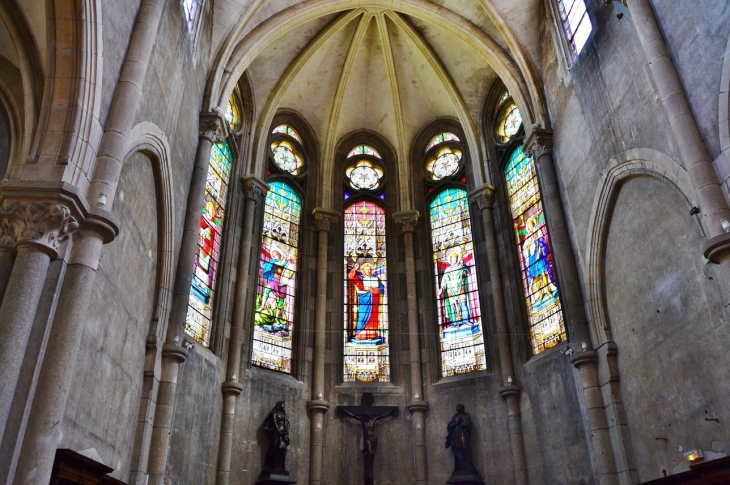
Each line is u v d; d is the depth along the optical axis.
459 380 18.08
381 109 22.92
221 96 16.47
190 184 14.77
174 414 13.30
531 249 17.94
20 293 7.53
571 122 15.49
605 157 13.59
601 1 14.02
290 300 19.48
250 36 17.75
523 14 17.91
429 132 22.81
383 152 23.03
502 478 16.22
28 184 7.87
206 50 16.08
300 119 22.45
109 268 9.66
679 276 11.02
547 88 17.19
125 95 9.63
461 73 21.31
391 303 20.08
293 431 17.17
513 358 17.34
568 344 15.19
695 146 9.95
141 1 10.91
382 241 21.42
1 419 6.91
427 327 19.42
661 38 11.16
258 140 20.12
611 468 12.66
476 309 19.12
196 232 14.33
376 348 19.47
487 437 16.92
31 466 6.98
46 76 8.74
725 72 9.56
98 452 9.39
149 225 11.98
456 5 18.94
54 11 8.72
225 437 15.44
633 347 12.55
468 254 20.06
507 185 19.67
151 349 12.06
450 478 16.38
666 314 11.41
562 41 16.06
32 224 7.84
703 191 9.59
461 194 21.25
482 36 18.80
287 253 20.14
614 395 12.96
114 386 10.12
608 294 13.73
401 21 20.62
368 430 17.38
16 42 9.07
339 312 19.72
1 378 7.05
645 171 12.02
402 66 21.97
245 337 17.44
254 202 19.19
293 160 21.92
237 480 15.48
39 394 7.35
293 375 18.30
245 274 17.89
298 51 20.86
